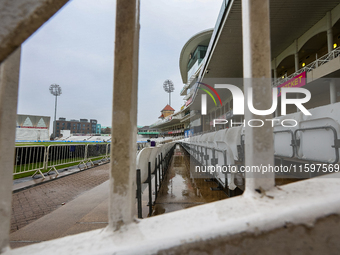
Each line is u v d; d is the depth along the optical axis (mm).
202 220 457
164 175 5078
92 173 7676
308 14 12961
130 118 535
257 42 563
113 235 464
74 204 3422
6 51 338
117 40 557
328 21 12672
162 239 419
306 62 18297
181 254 401
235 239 402
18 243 2033
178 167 6457
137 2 644
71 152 10055
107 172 7871
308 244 397
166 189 3576
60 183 5902
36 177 6656
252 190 523
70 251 426
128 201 505
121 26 563
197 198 2896
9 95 520
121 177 512
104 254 403
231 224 417
